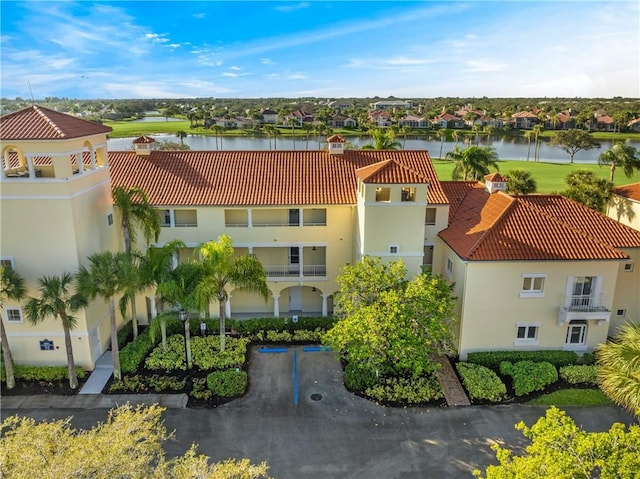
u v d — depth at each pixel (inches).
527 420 899.4
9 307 1014.4
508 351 1079.6
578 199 1524.4
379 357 951.0
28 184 951.0
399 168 1123.9
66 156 947.3
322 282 1279.5
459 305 1082.7
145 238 1171.9
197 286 988.6
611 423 893.8
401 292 976.3
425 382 995.3
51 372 1015.6
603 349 747.4
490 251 1027.3
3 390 983.0
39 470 511.5
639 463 490.3
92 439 564.7
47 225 971.9
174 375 1040.2
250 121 7460.6
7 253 984.3
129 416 612.7
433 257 1264.8
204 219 1222.3
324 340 1002.7
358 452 819.4
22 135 922.7
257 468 554.9
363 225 1127.0
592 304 1058.7
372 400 962.1
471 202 1307.8
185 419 902.4
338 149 1359.5
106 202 1147.3
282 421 899.4
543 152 5123.0
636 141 5629.9
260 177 1282.0
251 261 1062.4
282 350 1162.6
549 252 1029.2
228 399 964.0
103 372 1049.5
